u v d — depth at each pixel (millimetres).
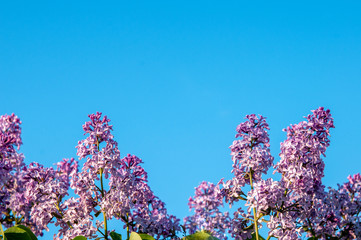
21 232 6797
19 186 7723
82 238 7094
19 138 7852
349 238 8625
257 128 8422
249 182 8508
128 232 8094
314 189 8578
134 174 8305
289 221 7926
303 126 8227
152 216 8305
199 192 10125
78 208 7742
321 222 8438
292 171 8062
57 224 7832
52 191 7965
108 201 7484
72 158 8898
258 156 8203
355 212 8727
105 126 7934
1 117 7871
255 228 8000
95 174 7742
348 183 9055
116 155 7773
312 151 8148
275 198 7805
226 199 8547
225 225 9359
